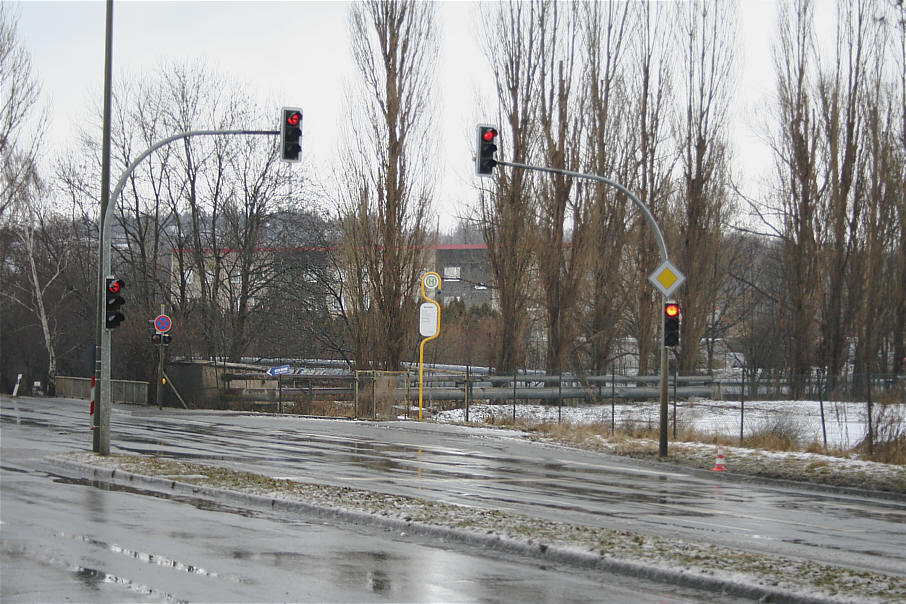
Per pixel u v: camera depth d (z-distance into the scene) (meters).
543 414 50.00
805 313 60.25
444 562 13.42
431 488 22.44
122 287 26.67
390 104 53.44
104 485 21.39
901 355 55.56
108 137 27.08
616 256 59.38
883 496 25.69
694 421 45.69
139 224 67.81
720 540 16.39
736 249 78.25
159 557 12.95
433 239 57.09
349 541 14.87
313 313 73.50
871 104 58.44
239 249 69.50
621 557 13.33
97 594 10.70
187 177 67.69
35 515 16.45
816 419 39.59
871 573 12.96
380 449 32.75
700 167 61.06
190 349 60.78
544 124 55.50
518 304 54.78
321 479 23.50
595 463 31.16
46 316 69.81
